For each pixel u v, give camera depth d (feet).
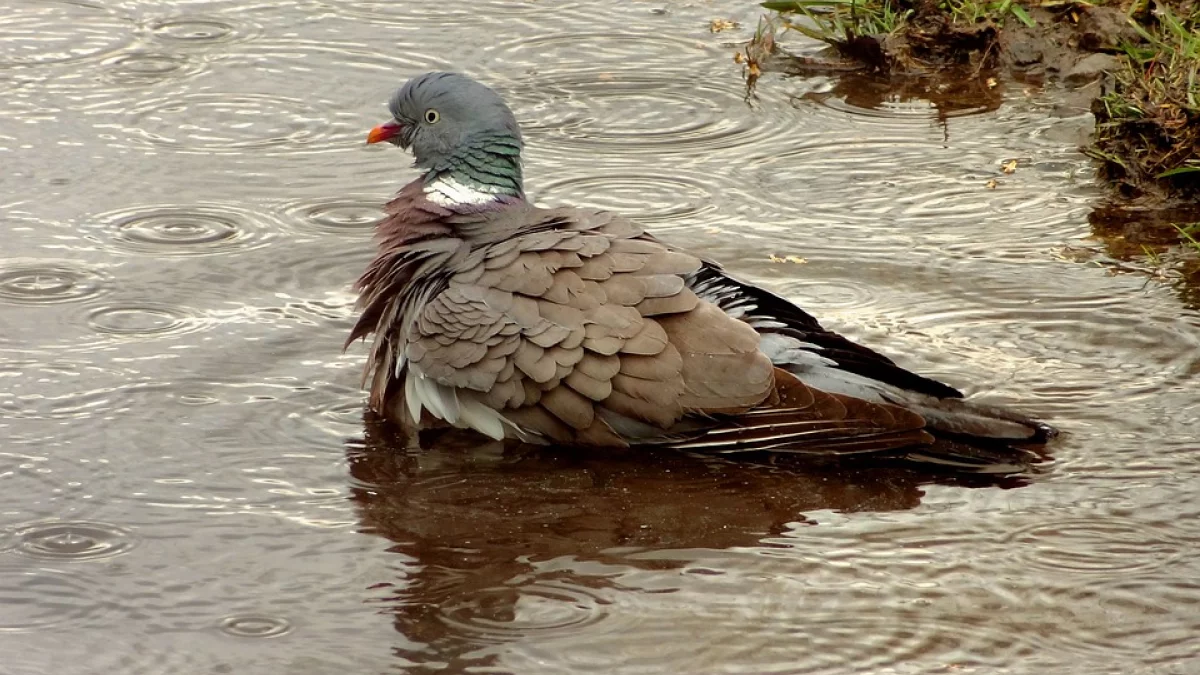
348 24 58.18
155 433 35.55
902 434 33.68
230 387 37.55
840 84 54.54
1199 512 32.35
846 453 34.19
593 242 35.19
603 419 34.47
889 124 51.75
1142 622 28.84
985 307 41.09
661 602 29.66
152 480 33.78
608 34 57.98
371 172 48.37
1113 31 54.13
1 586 30.04
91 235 44.27
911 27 55.52
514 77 54.49
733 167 48.98
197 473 34.14
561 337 34.14
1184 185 46.60
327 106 52.26
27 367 37.86
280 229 44.96
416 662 27.84
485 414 35.45
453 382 34.96
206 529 32.09
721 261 43.34
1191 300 41.14
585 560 31.14
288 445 35.42
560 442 35.37
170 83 53.52
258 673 27.53
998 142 50.39
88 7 59.11
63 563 30.83
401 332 36.35
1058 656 27.86
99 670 27.63
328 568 30.83
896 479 34.24
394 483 34.06
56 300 40.93
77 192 46.62
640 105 52.90
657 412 33.99
